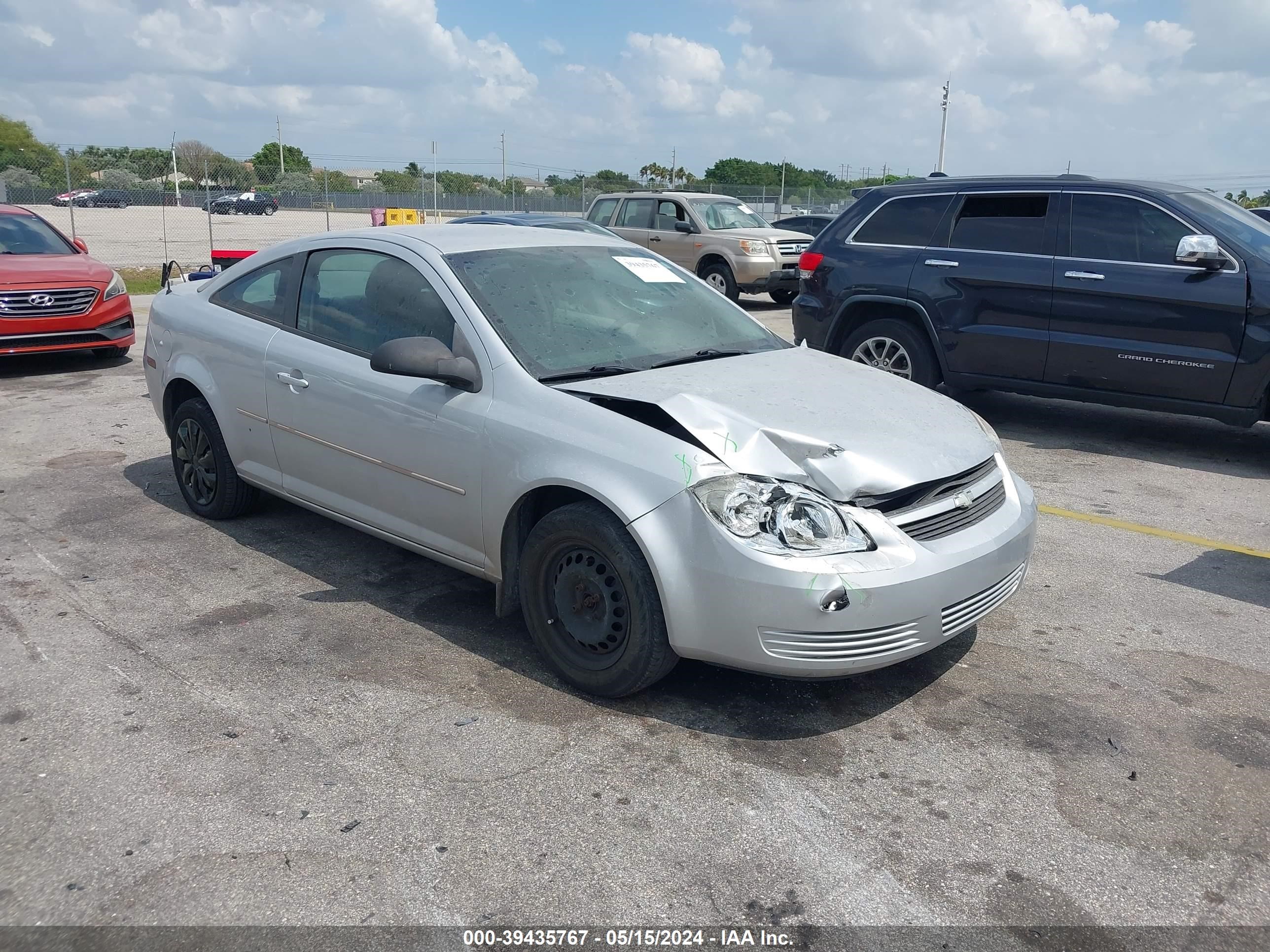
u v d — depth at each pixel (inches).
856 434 135.6
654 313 172.6
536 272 168.6
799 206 1467.8
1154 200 271.3
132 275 794.8
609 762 125.3
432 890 102.1
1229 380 258.4
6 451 268.7
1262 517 227.9
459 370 148.6
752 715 137.6
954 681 148.6
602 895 101.7
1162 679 150.6
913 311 312.0
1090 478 257.1
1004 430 310.7
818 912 100.0
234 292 201.3
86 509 220.8
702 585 125.3
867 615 123.5
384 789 118.9
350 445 169.8
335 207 1312.7
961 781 122.9
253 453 193.3
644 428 133.7
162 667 148.4
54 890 101.3
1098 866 107.5
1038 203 289.6
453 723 133.7
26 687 141.5
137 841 108.9
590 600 138.1
